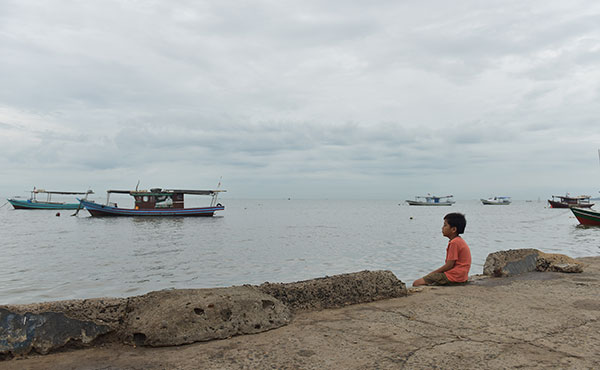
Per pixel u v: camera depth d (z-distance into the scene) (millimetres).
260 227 38938
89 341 3094
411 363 2664
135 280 12625
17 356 2848
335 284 4473
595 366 2605
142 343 3119
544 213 80562
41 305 3107
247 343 3145
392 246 21812
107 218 52906
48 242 24938
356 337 3254
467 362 2678
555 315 3920
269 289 4105
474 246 21375
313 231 33625
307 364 2672
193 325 3232
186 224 43531
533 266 6996
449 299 4668
